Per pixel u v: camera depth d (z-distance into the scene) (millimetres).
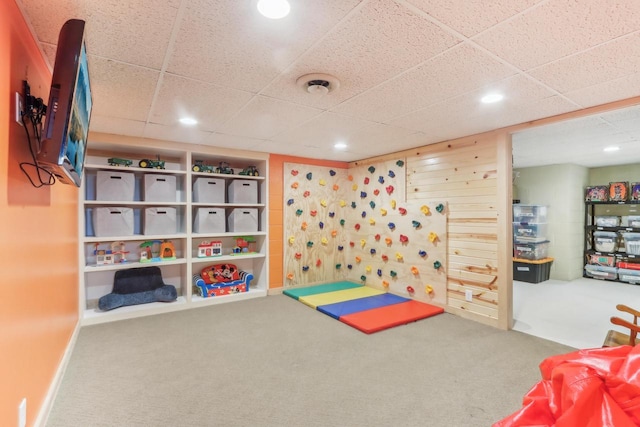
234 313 3877
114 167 3725
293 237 4980
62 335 2469
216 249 4473
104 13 1444
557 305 4250
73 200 3082
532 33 1591
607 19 1468
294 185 4992
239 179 4703
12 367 1362
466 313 3721
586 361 1075
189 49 1766
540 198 5992
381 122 3146
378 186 4945
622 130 3346
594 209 6086
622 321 2070
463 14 1442
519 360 2662
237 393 2172
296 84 2232
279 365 2570
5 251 1286
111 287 4012
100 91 2354
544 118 2998
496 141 3412
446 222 3951
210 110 2785
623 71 2004
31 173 1624
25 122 1474
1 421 1246
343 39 1659
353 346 2936
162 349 2850
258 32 1600
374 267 4988
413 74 2070
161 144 3916
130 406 2014
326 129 3408
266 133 3590
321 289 4867
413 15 1452
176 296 4133
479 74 2062
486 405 2051
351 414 1960
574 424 894
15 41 1375
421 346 2938
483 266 3557
